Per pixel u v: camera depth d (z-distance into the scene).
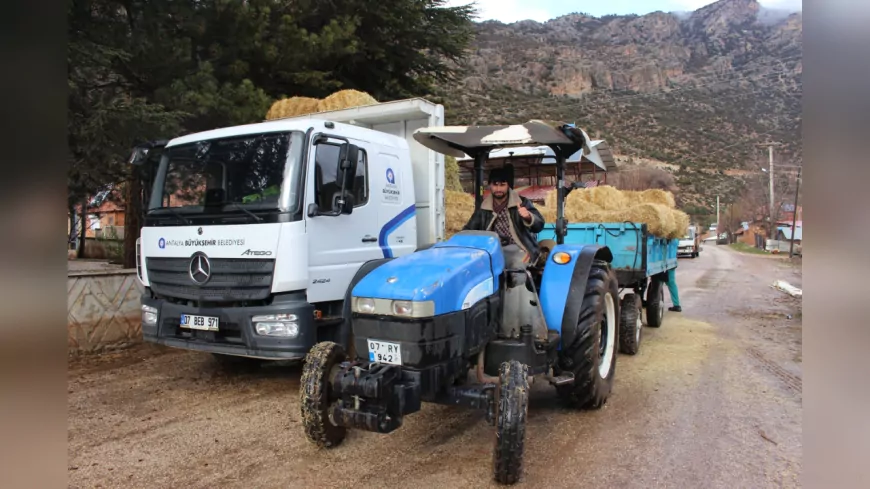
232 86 10.17
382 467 3.89
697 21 162.75
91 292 7.01
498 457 3.54
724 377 6.20
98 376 6.10
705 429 4.63
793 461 4.01
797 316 10.66
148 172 5.92
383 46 14.24
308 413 3.97
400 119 7.00
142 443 4.31
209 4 9.83
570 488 3.60
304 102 8.96
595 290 4.89
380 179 6.07
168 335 5.57
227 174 5.37
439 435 4.48
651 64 117.38
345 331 5.52
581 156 6.72
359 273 5.70
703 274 21.36
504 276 4.45
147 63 9.09
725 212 62.69
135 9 9.06
